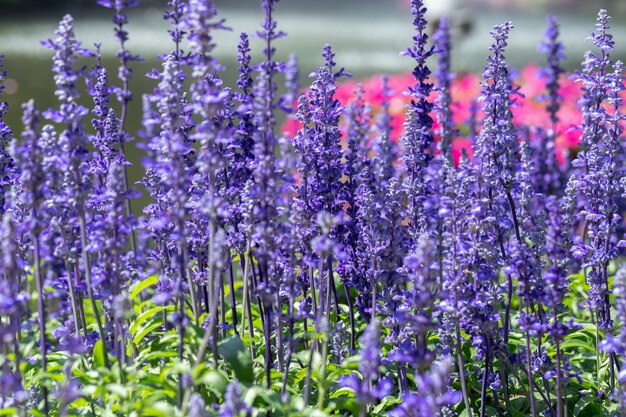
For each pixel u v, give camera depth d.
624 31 52.50
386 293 7.84
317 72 8.41
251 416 6.94
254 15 66.94
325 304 8.76
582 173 10.36
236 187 8.14
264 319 7.32
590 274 8.41
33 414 7.04
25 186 7.01
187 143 8.09
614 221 8.32
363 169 8.65
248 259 7.39
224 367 7.96
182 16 7.72
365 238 7.86
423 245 6.50
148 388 6.97
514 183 8.45
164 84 6.75
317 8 80.56
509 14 66.19
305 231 7.95
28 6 64.81
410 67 36.47
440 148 10.05
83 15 62.72
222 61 36.62
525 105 16.03
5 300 5.95
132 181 19.23
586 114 9.21
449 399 5.88
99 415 7.35
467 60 38.19
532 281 7.25
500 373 8.27
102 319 9.39
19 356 6.56
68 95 6.75
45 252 7.11
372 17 71.62
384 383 6.07
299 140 8.17
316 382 7.67
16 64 37.72
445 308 7.05
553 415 7.89
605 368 8.56
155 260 8.48
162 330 9.26
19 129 23.38
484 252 7.56
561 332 6.92
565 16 64.62
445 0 69.00
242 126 8.26
